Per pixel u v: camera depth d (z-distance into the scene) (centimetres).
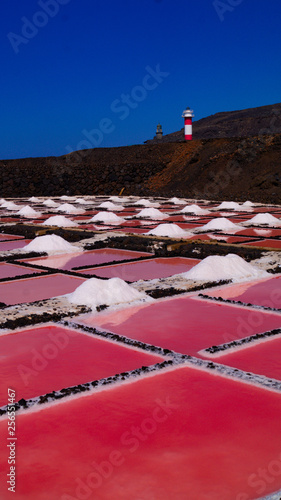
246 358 294
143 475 185
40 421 224
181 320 371
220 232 888
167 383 259
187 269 573
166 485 179
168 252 672
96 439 208
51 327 361
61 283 507
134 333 345
